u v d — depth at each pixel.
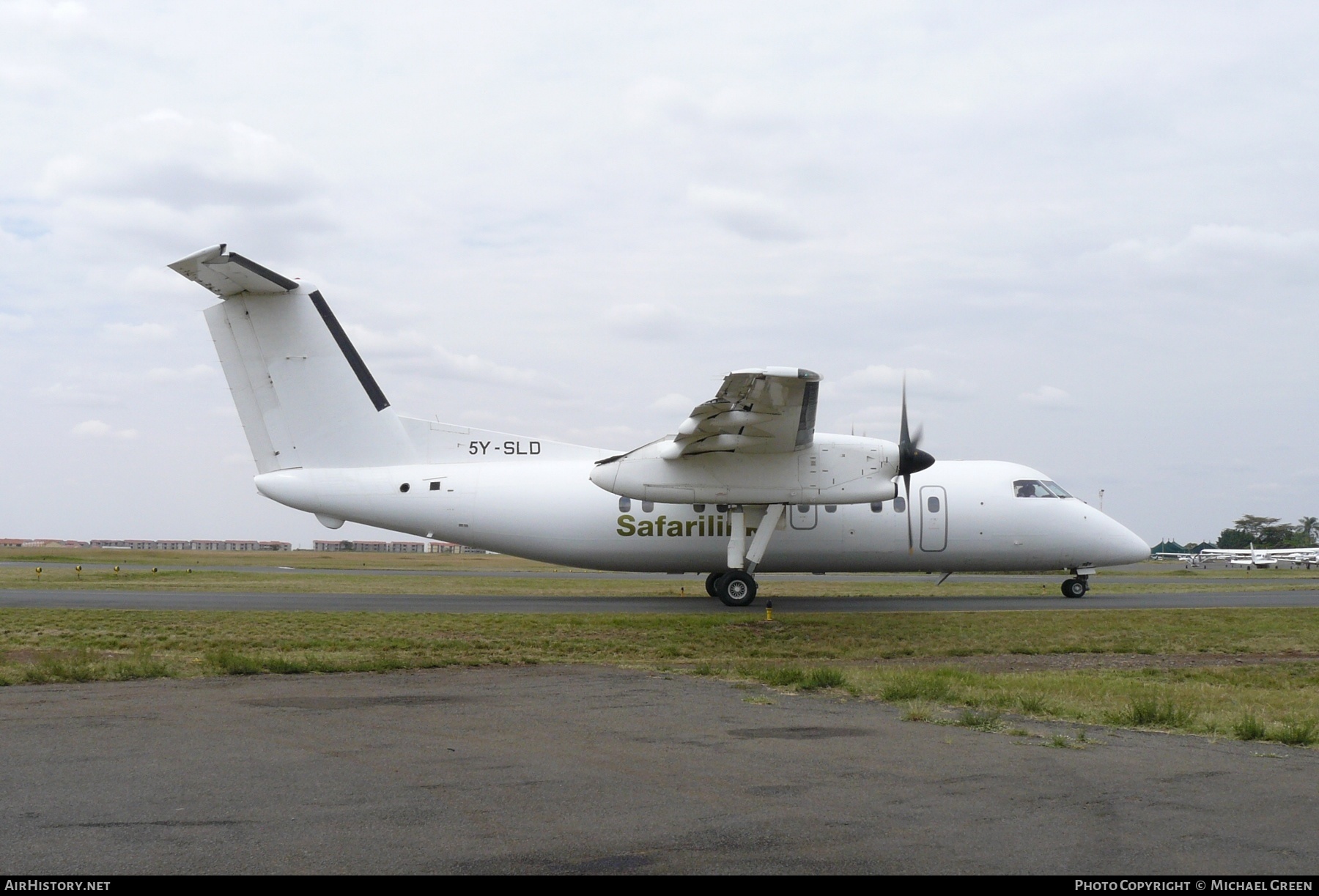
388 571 51.25
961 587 35.03
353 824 5.75
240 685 12.00
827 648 17.77
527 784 6.80
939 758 7.83
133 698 10.79
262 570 52.19
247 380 24.30
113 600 24.56
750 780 6.97
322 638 17.34
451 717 9.73
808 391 20.69
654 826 5.77
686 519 25.39
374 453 24.86
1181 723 9.65
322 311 24.45
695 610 23.08
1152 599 27.09
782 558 26.14
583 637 18.44
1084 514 27.00
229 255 22.14
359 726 9.11
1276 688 13.52
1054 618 21.50
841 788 6.76
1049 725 9.55
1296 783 6.98
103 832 5.57
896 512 26.23
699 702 10.94
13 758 7.55
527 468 25.55
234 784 6.72
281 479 24.33
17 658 14.48
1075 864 5.12
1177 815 6.08
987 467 27.52
